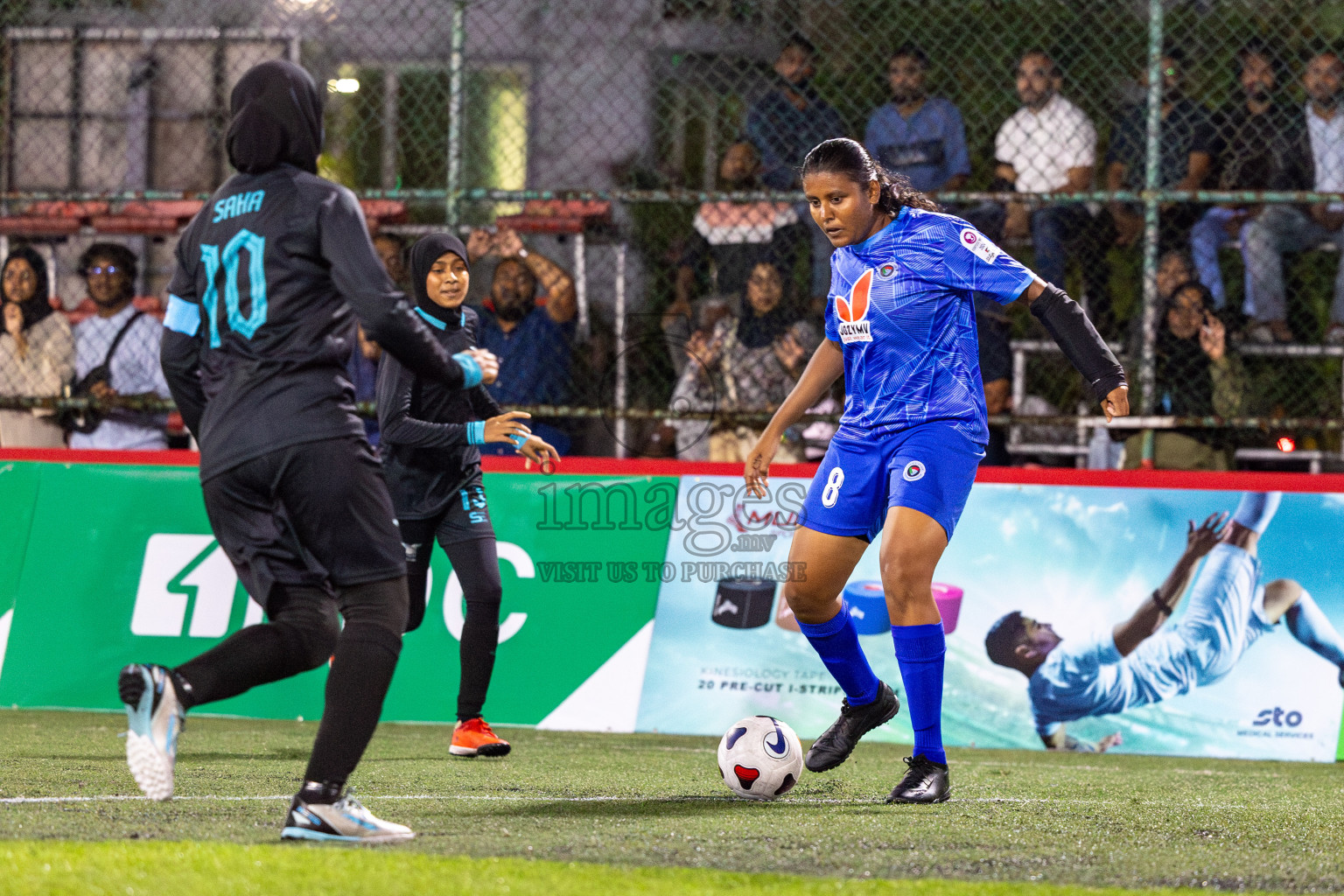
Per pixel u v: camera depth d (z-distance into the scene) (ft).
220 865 21.42
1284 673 49.90
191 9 72.69
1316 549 50.62
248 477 24.35
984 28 68.28
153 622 55.72
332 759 24.52
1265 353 63.31
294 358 24.29
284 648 24.86
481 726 44.06
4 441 64.90
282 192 24.67
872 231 33.55
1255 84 64.18
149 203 66.23
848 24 69.56
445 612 54.44
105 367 65.51
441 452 43.80
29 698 55.26
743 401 62.90
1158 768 45.39
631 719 52.65
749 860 24.02
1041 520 52.60
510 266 62.85
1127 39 66.59
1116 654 50.93
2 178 71.67
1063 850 26.18
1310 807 34.78
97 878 20.43
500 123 73.46
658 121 72.02
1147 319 57.77
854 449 33.65
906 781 33.63
